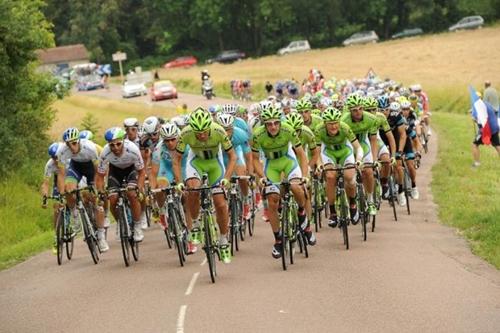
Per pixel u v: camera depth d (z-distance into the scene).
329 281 19.44
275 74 134.62
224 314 16.80
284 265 21.19
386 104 29.69
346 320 15.86
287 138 21.41
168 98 112.12
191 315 16.89
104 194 23.88
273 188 21.19
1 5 52.38
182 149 21.48
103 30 194.00
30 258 27.69
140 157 23.55
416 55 137.12
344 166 24.20
